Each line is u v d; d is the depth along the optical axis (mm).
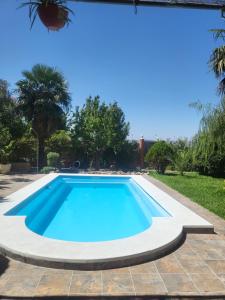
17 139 16875
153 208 8461
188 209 7145
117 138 23625
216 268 3787
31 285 3242
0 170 14625
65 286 3230
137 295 3074
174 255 4254
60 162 20516
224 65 12055
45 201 9891
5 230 4977
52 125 17594
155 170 18609
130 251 4012
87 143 22953
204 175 16062
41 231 6820
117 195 11469
